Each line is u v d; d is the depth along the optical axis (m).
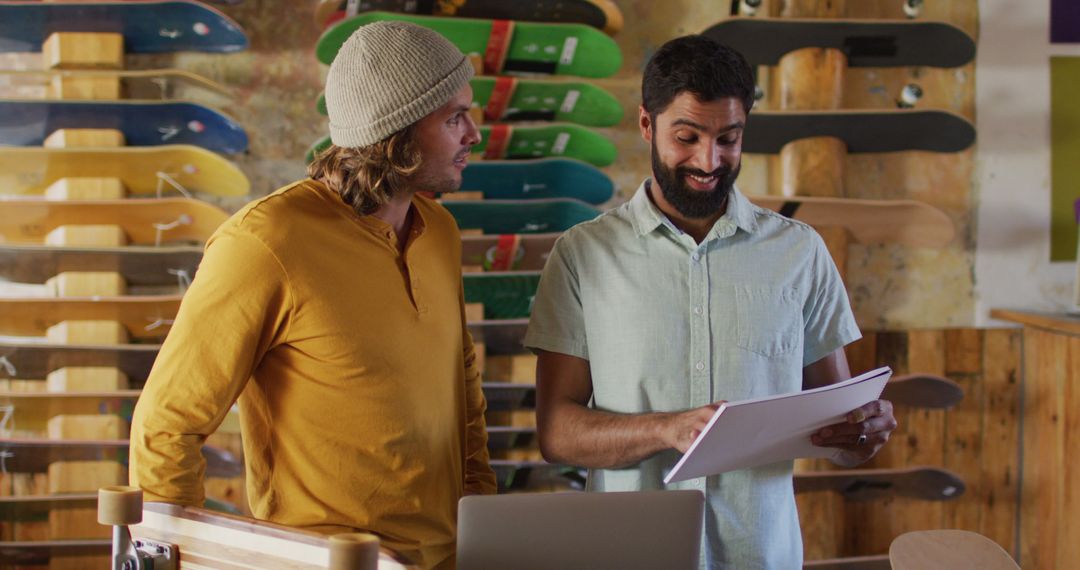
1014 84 3.35
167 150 2.89
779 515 1.78
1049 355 3.19
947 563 1.52
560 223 3.04
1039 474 3.27
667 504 1.41
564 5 2.99
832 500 3.25
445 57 1.59
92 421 3.03
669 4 3.28
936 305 3.36
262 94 3.19
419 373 1.60
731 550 1.75
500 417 3.21
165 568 1.36
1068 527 3.09
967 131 3.16
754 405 1.42
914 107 3.25
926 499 3.26
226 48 3.07
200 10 2.91
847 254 3.29
